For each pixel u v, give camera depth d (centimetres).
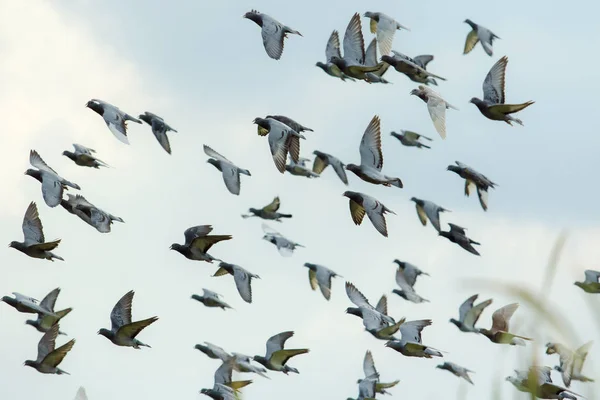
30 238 3077
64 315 3150
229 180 3008
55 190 3066
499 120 2781
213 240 3000
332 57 3136
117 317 2747
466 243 3203
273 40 3036
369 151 2623
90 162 3192
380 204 2652
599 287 1933
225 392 2748
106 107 3111
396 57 3123
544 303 378
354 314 3058
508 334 409
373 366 2922
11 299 3088
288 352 2888
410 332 2912
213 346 2927
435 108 2714
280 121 2814
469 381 2834
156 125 3153
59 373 2931
